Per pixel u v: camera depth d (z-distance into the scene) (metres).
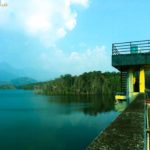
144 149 3.37
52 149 36.69
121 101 21.17
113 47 20.48
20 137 45.72
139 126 4.75
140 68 20.55
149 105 13.41
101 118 69.19
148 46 19.66
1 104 126.62
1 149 36.56
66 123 61.78
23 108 102.56
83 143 40.50
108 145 3.37
